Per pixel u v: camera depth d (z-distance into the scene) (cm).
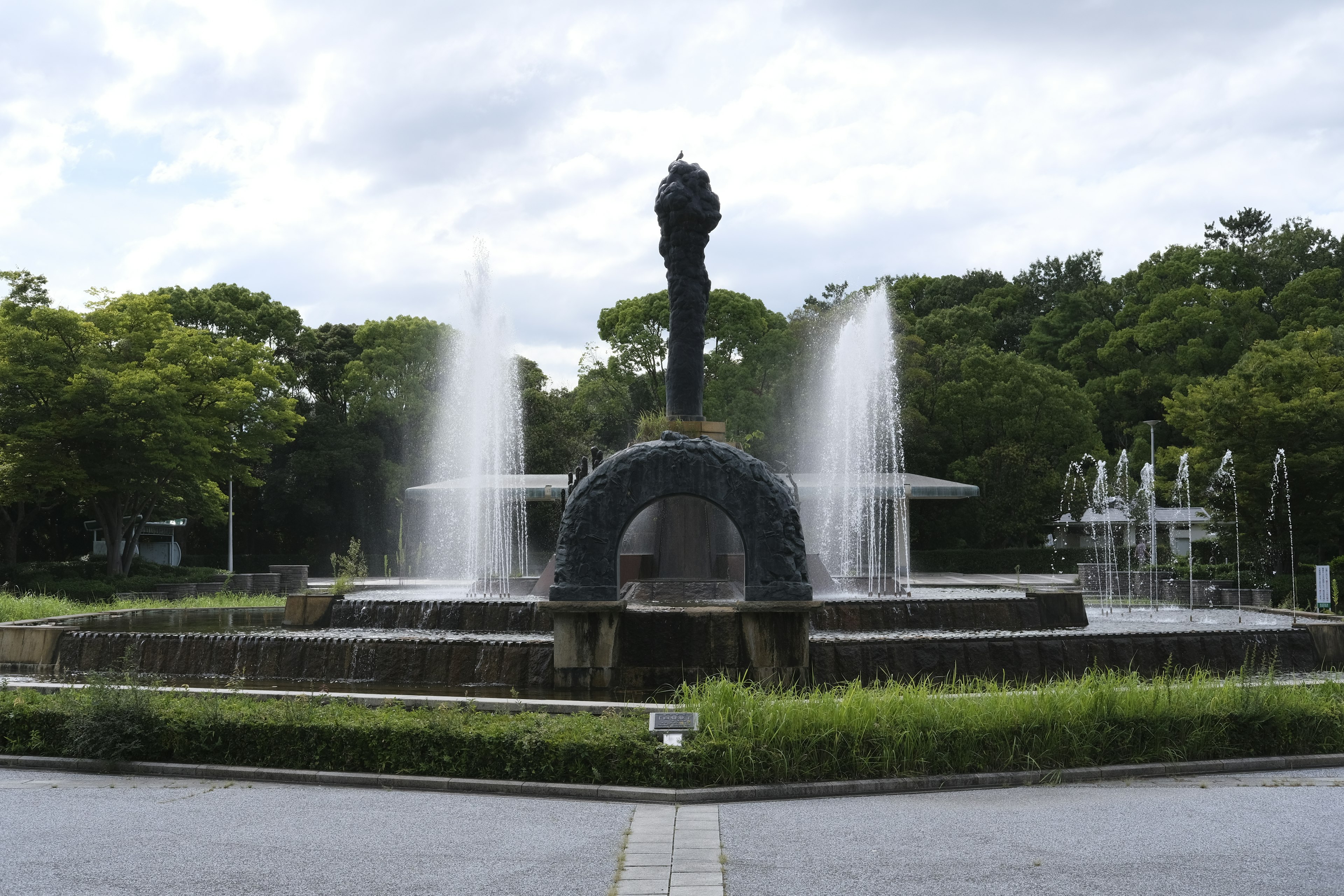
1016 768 875
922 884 587
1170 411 3381
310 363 5128
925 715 877
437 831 709
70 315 3039
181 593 3097
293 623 1691
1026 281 7338
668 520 1769
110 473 3045
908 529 3102
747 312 5084
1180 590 2812
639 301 5197
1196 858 638
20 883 595
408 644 1312
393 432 5178
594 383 5122
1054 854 647
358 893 576
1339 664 1398
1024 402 4950
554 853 653
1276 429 2880
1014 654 1296
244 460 4022
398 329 5156
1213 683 1046
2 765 933
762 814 755
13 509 3591
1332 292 5575
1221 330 5438
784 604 1219
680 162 1842
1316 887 584
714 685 956
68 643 1441
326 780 862
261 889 584
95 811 768
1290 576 2767
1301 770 914
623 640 1265
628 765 827
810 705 885
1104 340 6050
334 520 5116
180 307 4709
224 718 916
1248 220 7031
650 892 574
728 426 4781
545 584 1938
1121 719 910
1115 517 4203
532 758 845
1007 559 4719
